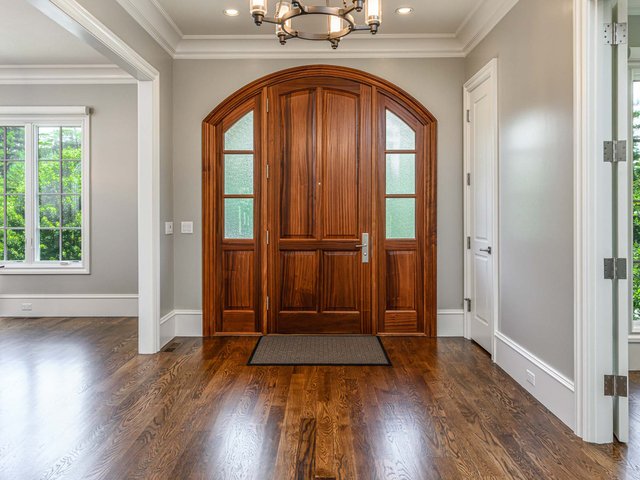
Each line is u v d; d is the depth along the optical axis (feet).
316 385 10.12
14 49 14.99
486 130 12.34
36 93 17.10
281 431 7.85
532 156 9.51
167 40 13.35
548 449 7.25
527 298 9.78
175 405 8.97
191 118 14.29
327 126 14.33
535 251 9.39
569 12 7.98
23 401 9.17
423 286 14.33
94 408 8.82
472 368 11.28
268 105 14.21
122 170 17.13
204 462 6.84
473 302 13.65
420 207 14.32
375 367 11.39
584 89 7.49
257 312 14.38
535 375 9.32
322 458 6.95
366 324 14.37
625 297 7.43
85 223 17.16
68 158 17.46
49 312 17.24
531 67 9.54
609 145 7.45
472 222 13.64
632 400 9.20
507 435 7.73
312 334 14.38
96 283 17.22
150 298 12.50
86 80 16.99
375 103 14.23
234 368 11.27
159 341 12.83
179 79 14.28
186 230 14.28
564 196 8.20
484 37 12.48
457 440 7.54
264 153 14.19
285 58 14.29
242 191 14.39
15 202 17.60
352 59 14.30
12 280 17.25
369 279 14.35
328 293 14.39
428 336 14.24
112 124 17.10
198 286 14.35
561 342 8.34
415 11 12.26
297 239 14.34
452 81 14.26
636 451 7.18
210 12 12.31
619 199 7.41
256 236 14.34
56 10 8.20
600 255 7.46
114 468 6.68
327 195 14.34
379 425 8.09
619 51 7.37
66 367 11.34
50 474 6.51
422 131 14.30
